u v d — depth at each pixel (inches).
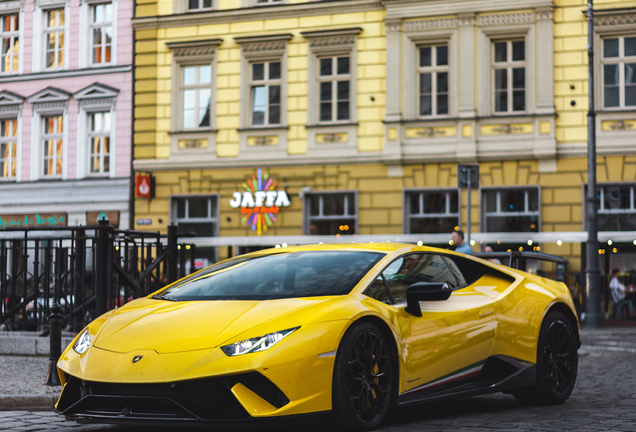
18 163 1000.9
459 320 222.7
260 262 230.1
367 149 852.6
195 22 916.0
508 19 813.9
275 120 890.7
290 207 874.8
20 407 251.0
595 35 797.9
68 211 966.4
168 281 395.9
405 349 204.7
